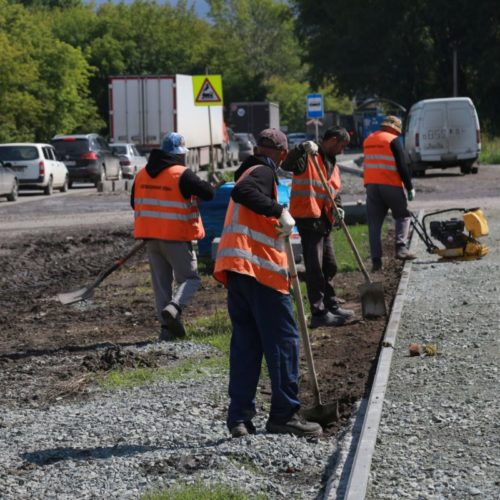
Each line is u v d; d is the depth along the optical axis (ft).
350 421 24.67
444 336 33.78
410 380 28.12
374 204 51.39
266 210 23.06
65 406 28.14
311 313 38.70
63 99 212.64
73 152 144.46
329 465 21.65
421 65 257.75
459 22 244.63
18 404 28.73
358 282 48.19
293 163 36.94
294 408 23.77
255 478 20.80
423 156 137.18
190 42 332.39
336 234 67.31
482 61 243.81
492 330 34.32
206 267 55.16
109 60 292.20
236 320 23.97
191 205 37.17
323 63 275.59
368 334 35.86
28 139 197.47
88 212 98.37
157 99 167.84
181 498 19.48
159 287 37.86
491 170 148.77
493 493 18.90
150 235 37.04
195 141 173.47
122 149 161.27
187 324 39.29
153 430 24.95
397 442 22.48
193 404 27.35
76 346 36.73
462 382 27.48
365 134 295.28
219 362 32.17
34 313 45.32
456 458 21.13
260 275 23.41
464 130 136.87
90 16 302.45
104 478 21.33
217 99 88.63
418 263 52.85
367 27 258.57
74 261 63.67
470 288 43.65
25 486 21.13
